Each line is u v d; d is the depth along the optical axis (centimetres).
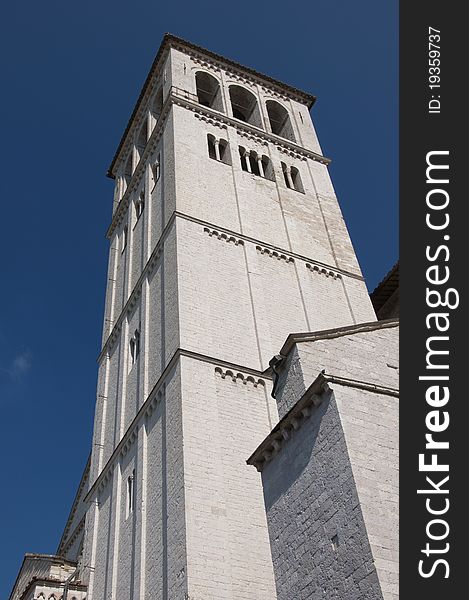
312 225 4322
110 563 2992
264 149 4766
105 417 3844
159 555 2520
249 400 2928
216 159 4344
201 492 2470
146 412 3131
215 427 2725
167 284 3431
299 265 3891
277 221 4144
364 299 3969
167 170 4166
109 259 5009
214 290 3359
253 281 3550
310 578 1589
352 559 1469
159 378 3114
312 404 1792
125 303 4150
